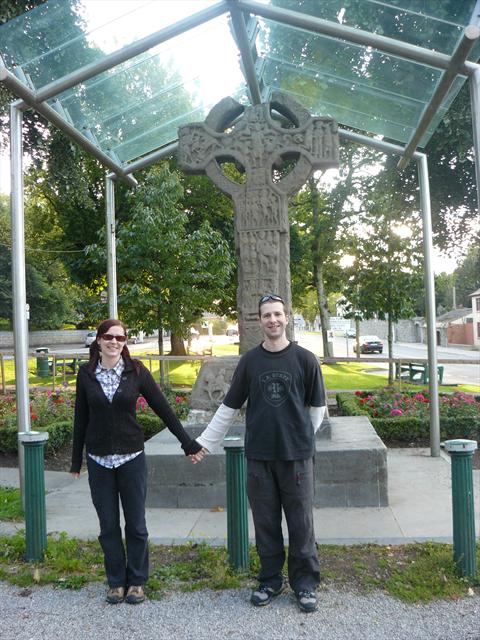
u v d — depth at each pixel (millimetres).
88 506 5234
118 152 7254
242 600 3264
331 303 59625
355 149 19094
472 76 4246
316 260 21859
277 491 3240
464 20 4113
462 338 49219
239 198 5953
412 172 14633
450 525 4434
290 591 3367
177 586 3459
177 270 13695
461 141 11844
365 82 5867
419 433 7848
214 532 4375
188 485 5086
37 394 10180
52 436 7469
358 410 8305
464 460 3426
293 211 22781
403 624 2934
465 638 2789
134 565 3332
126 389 3312
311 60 5898
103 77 5566
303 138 5859
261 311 3223
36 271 40500
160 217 13125
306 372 3225
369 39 4332
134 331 14438
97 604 3270
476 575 3377
